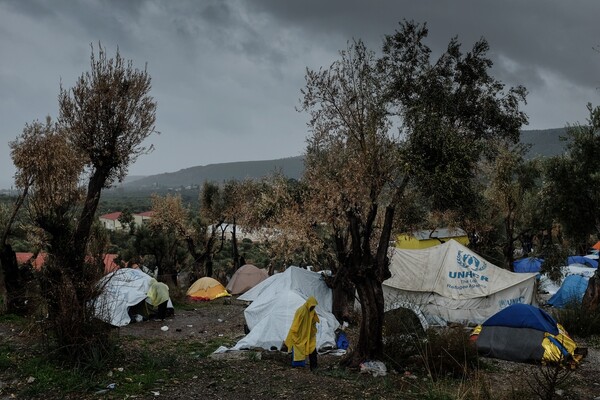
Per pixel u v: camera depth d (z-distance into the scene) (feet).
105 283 34.96
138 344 44.91
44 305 37.11
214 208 116.88
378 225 56.13
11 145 36.91
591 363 44.14
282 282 60.85
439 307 66.03
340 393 30.53
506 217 88.94
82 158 35.58
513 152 84.28
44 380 29.04
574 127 66.03
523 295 64.95
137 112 37.47
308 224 60.18
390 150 38.11
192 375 32.86
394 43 40.34
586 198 65.57
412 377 36.40
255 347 45.68
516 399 31.42
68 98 36.19
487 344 46.50
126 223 152.46
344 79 38.75
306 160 50.14
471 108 39.78
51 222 33.68
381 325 39.29
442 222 91.20
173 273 107.55
